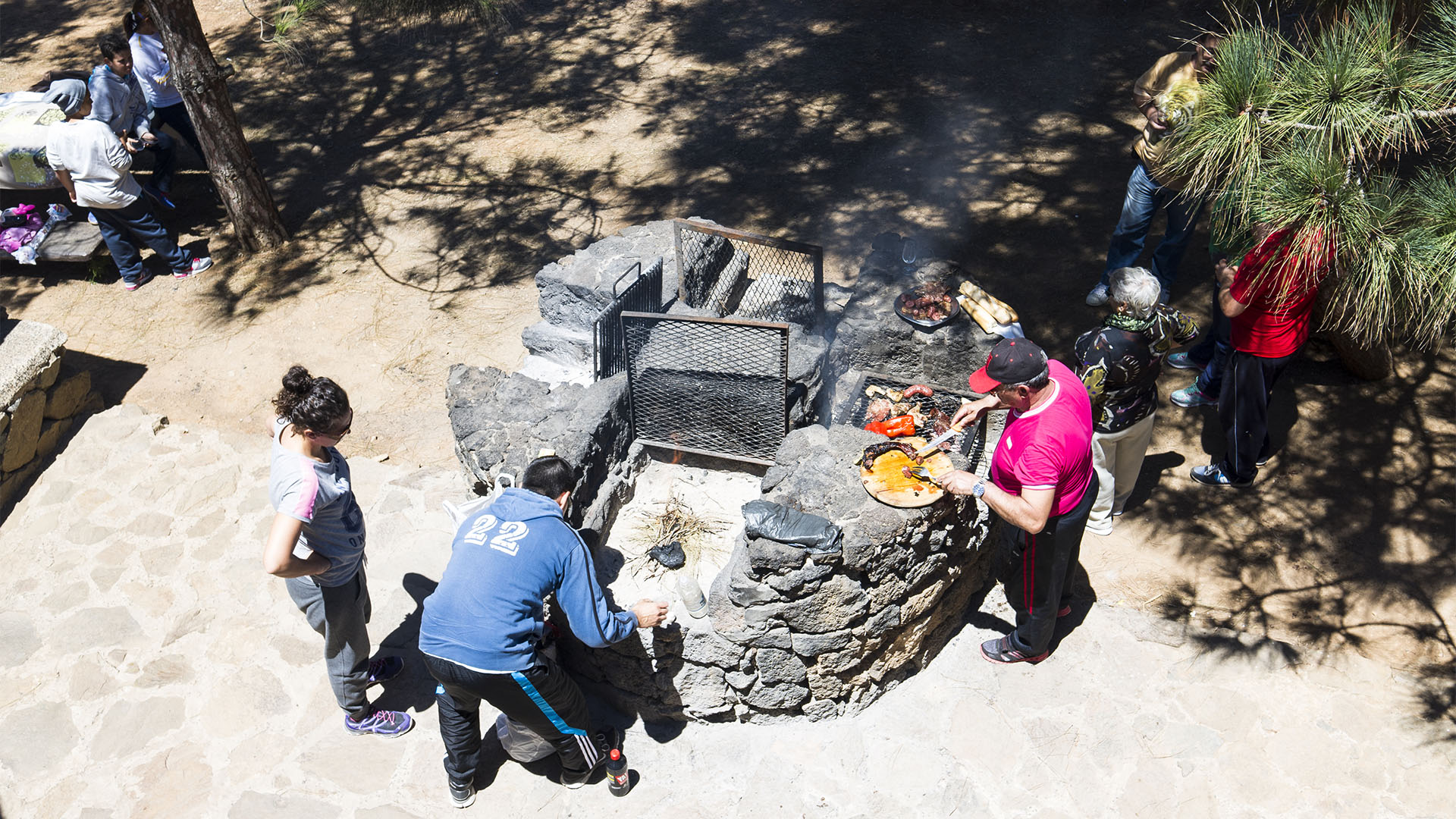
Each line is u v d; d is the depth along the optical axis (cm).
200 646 507
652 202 891
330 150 1015
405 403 687
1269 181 319
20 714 475
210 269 844
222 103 788
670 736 455
